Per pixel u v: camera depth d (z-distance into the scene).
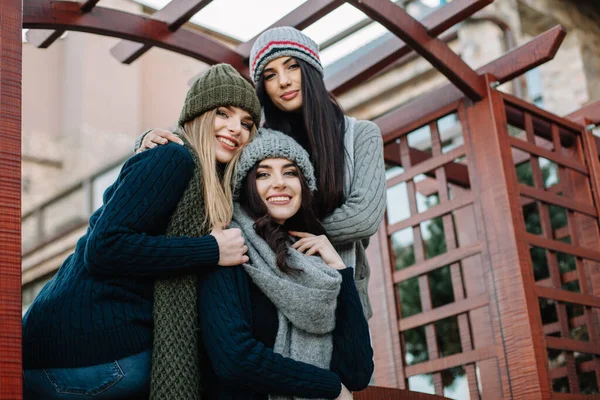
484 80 3.88
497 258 3.66
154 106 11.65
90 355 1.90
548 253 3.88
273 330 2.04
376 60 3.95
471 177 3.86
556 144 4.19
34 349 1.93
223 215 2.09
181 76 11.99
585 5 7.66
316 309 2.02
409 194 4.21
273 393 1.96
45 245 9.76
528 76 7.68
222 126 2.24
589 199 4.30
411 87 7.86
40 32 3.81
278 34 2.74
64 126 11.38
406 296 5.51
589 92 7.17
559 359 4.87
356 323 2.09
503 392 3.52
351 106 8.16
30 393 1.96
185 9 3.59
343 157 2.59
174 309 1.95
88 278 1.96
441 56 3.73
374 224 2.47
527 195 3.81
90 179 11.09
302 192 2.25
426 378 5.61
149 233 2.01
